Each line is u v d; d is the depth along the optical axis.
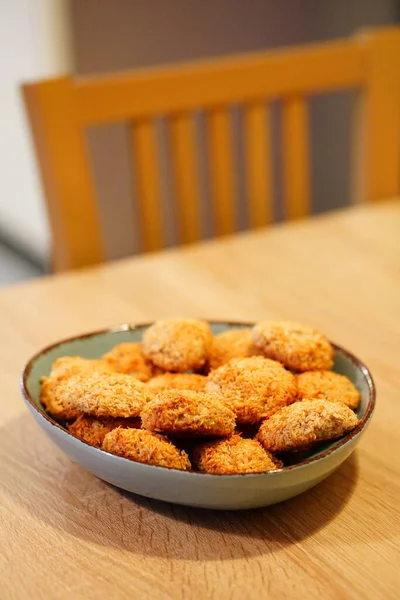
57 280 0.84
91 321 0.75
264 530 0.50
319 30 1.92
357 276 0.84
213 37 1.78
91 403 0.50
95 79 0.91
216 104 0.99
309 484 0.49
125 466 0.48
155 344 0.57
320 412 0.49
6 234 2.64
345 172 2.06
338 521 0.50
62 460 0.56
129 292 0.81
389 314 0.76
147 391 0.52
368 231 0.95
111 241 1.86
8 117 2.27
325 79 1.05
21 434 0.59
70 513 0.51
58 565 0.48
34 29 1.81
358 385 0.56
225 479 0.46
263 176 1.07
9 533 0.50
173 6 1.69
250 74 0.99
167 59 1.75
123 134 1.76
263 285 0.82
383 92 1.08
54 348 0.60
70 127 0.90
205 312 0.77
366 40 1.05
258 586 0.46
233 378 0.52
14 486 0.54
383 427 0.59
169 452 0.48
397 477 0.54
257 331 0.57
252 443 0.49
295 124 1.06
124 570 0.47
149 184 0.99
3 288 0.83
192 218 1.05
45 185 0.92
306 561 0.47
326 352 0.56
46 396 0.55
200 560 0.48
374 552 0.48
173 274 0.85
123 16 1.65
